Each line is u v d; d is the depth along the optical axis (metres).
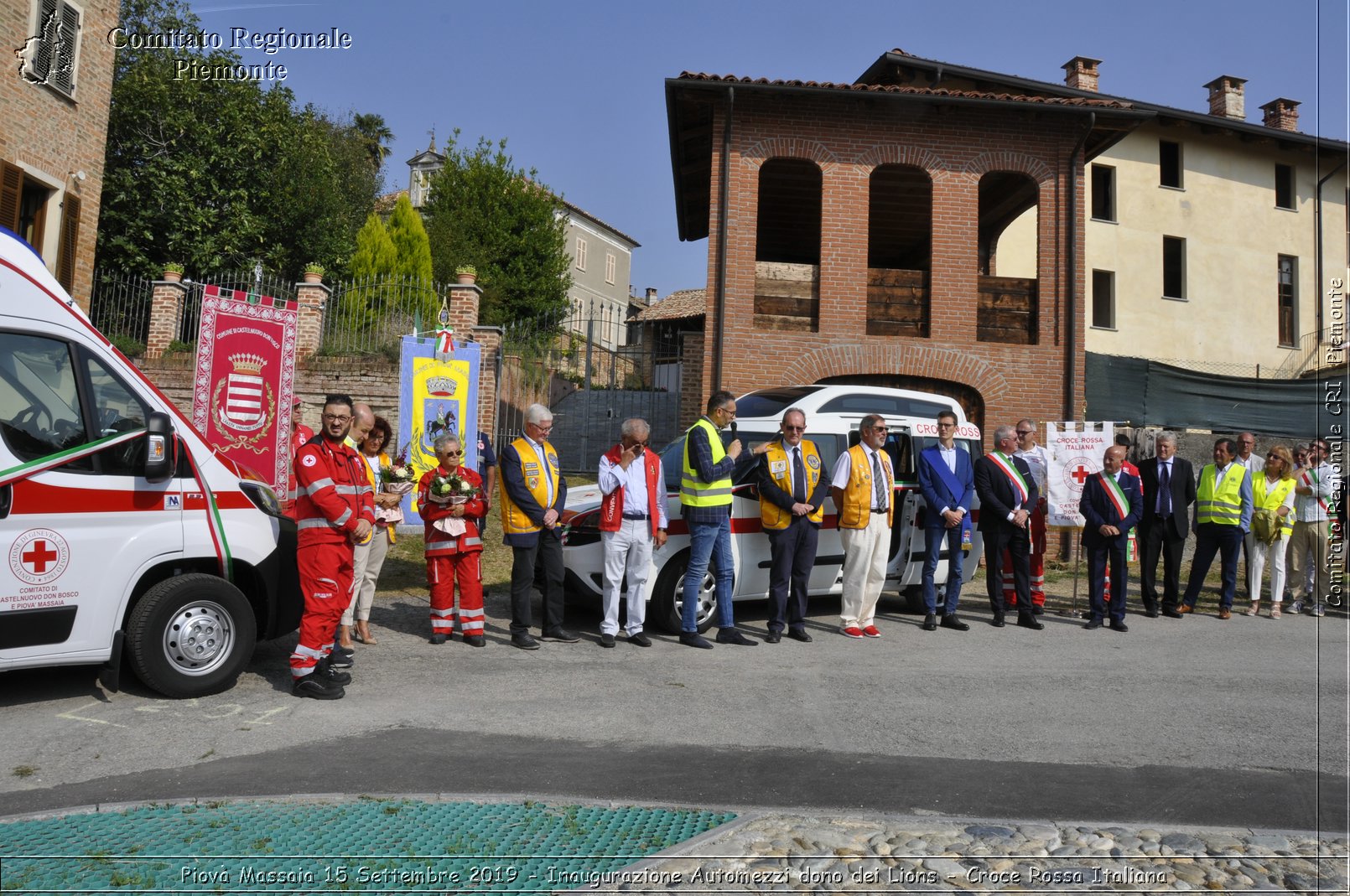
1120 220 24.56
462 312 16.48
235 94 24.39
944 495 9.52
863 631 9.09
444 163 35.84
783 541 8.63
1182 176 25.31
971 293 15.10
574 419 21.62
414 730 5.61
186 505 6.29
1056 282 15.30
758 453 8.74
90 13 16.94
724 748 5.44
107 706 6.00
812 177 17.20
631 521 8.23
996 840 4.16
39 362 5.86
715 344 14.70
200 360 12.12
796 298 15.04
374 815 4.22
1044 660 8.21
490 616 9.59
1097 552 10.06
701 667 7.53
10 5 15.20
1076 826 4.35
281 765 4.91
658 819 4.28
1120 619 10.02
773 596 8.66
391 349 16.98
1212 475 11.28
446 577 8.16
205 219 22.95
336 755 5.10
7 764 4.90
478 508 8.16
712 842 4.00
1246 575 14.19
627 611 8.34
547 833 4.06
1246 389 17.03
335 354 16.95
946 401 10.61
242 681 6.70
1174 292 25.41
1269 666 8.29
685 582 8.41
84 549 5.86
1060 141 15.34
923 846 4.06
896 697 6.78
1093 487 10.12
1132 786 5.00
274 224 25.36
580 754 5.25
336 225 27.36
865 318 14.94
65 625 5.79
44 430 5.80
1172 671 7.96
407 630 8.67
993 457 9.87
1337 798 4.87
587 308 53.97
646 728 5.81
